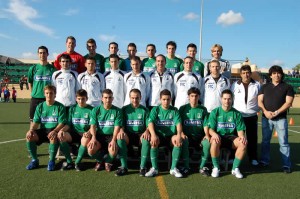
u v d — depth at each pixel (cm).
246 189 418
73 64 632
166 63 651
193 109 521
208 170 486
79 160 485
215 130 509
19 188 396
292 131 990
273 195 397
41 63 595
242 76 562
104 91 496
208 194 394
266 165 548
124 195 381
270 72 521
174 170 471
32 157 495
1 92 2478
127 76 580
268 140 540
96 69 666
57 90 564
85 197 371
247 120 562
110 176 460
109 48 691
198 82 573
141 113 512
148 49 662
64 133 485
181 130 493
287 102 502
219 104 558
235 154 482
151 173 463
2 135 779
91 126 495
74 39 636
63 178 443
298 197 393
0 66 3491
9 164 508
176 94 578
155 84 577
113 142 473
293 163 569
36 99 593
